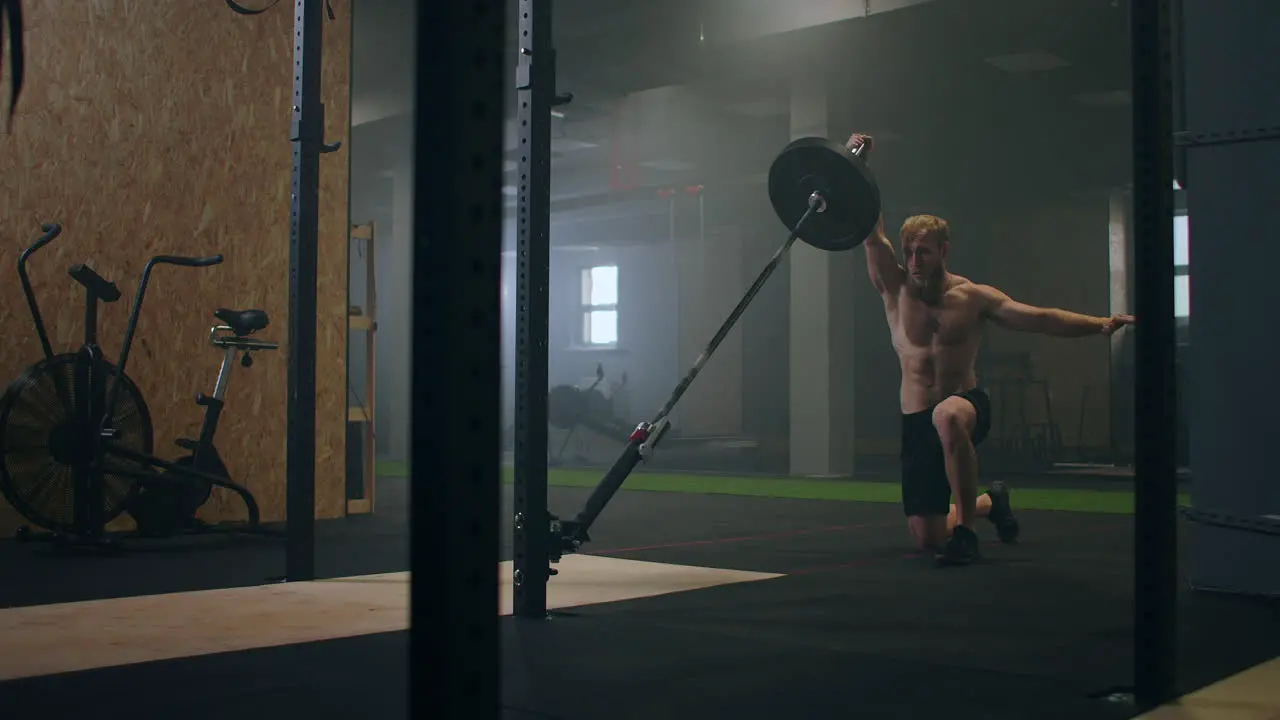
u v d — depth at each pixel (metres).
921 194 13.06
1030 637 2.50
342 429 5.81
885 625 2.64
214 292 5.27
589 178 14.66
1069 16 8.16
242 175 5.40
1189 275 3.24
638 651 2.32
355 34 10.22
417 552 0.85
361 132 12.12
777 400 15.51
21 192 4.67
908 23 8.38
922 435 4.03
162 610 2.82
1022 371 12.73
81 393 4.22
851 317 9.75
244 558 4.06
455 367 0.84
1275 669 2.20
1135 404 1.99
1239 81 3.16
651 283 17.52
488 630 0.86
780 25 8.57
